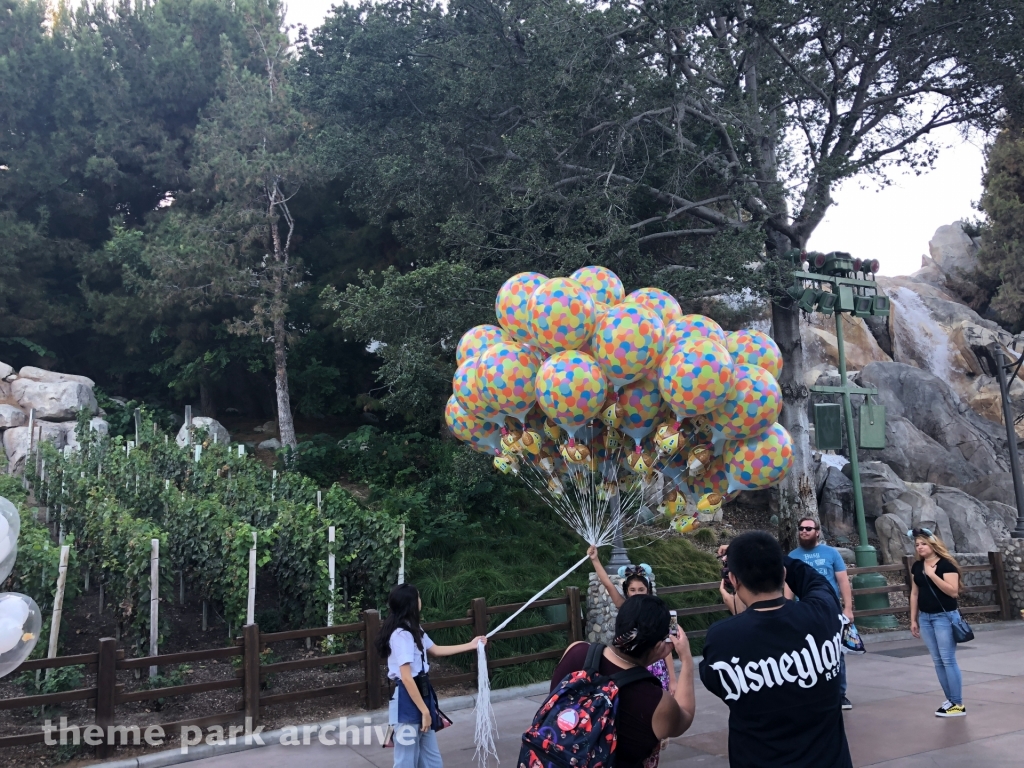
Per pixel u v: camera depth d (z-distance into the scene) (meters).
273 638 7.48
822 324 27.22
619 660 3.07
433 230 17.58
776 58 15.95
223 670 8.84
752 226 13.65
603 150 15.34
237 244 20.06
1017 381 26.48
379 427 22.58
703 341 6.60
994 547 16.81
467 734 7.11
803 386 15.34
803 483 15.02
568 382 6.56
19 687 7.79
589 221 14.03
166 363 21.55
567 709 2.88
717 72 14.61
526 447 7.39
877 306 13.33
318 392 21.98
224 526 9.77
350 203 21.27
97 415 19.98
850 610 6.91
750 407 6.70
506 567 12.03
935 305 30.28
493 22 15.82
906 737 6.29
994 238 33.47
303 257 22.27
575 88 13.93
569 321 6.77
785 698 2.80
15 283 21.12
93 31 23.03
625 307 6.72
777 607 2.95
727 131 15.02
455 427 8.01
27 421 18.38
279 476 14.49
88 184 23.30
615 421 7.11
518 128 15.25
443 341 14.17
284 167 19.19
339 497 11.37
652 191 14.98
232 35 24.25
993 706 7.18
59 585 7.73
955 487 19.38
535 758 2.85
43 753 6.48
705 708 7.67
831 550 7.09
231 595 9.09
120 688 6.66
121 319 21.22
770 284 13.54
